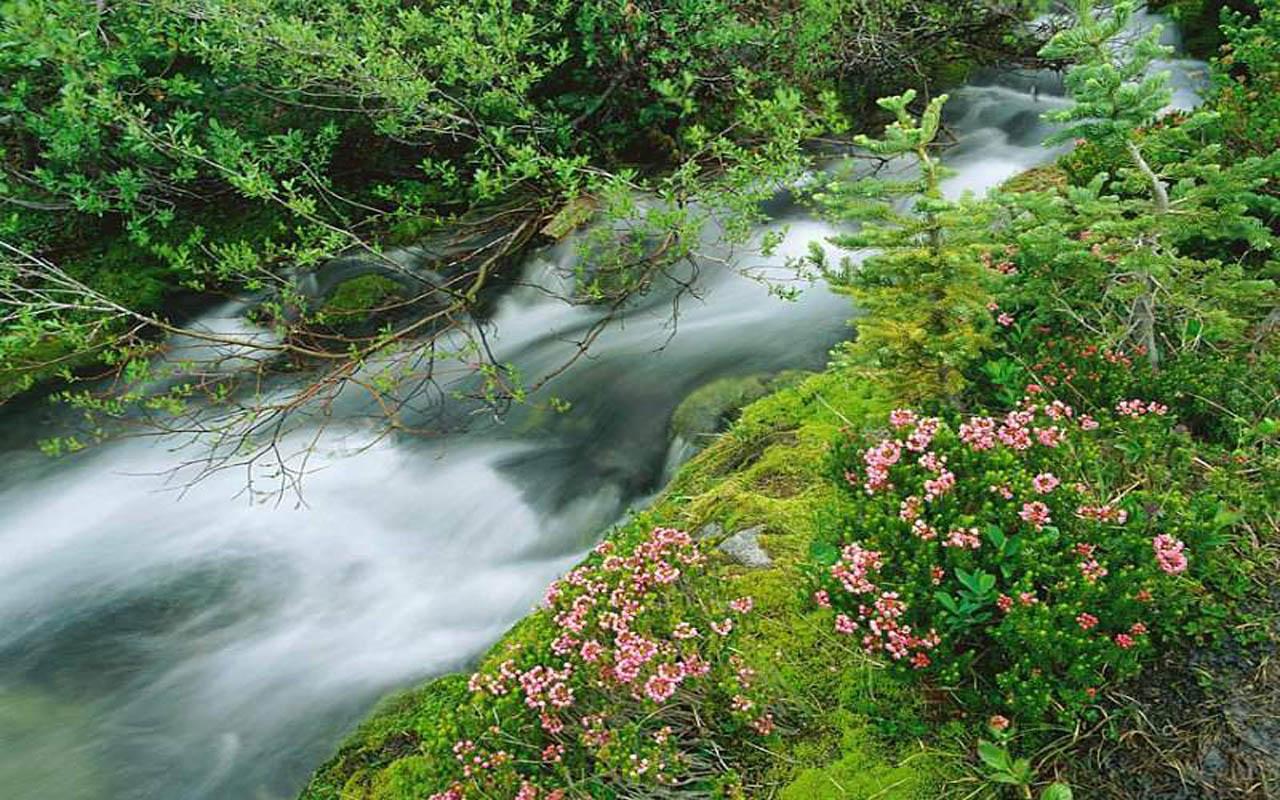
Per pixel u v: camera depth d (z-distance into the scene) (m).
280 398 6.69
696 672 2.94
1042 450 3.33
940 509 3.07
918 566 2.93
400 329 7.23
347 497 5.71
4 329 6.99
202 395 6.86
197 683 4.43
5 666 4.68
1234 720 2.75
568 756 2.94
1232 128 4.90
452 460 5.82
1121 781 2.68
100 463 6.34
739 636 3.29
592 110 7.92
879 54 9.06
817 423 4.66
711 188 6.18
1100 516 3.01
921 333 3.63
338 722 4.02
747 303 6.77
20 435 6.71
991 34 10.16
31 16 5.57
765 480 4.31
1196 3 10.59
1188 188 3.73
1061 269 3.98
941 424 3.35
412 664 4.32
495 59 6.36
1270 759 2.64
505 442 5.90
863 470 3.54
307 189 8.39
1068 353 4.07
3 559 5.50
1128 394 3.89
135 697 4.39
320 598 4.95
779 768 2.96
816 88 8.91
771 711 3.09
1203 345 4.20
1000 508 3.06
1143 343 4.08
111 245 8.33
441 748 2.97
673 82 7.79
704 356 6.07
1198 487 3.53
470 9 6.76
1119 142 3.68
